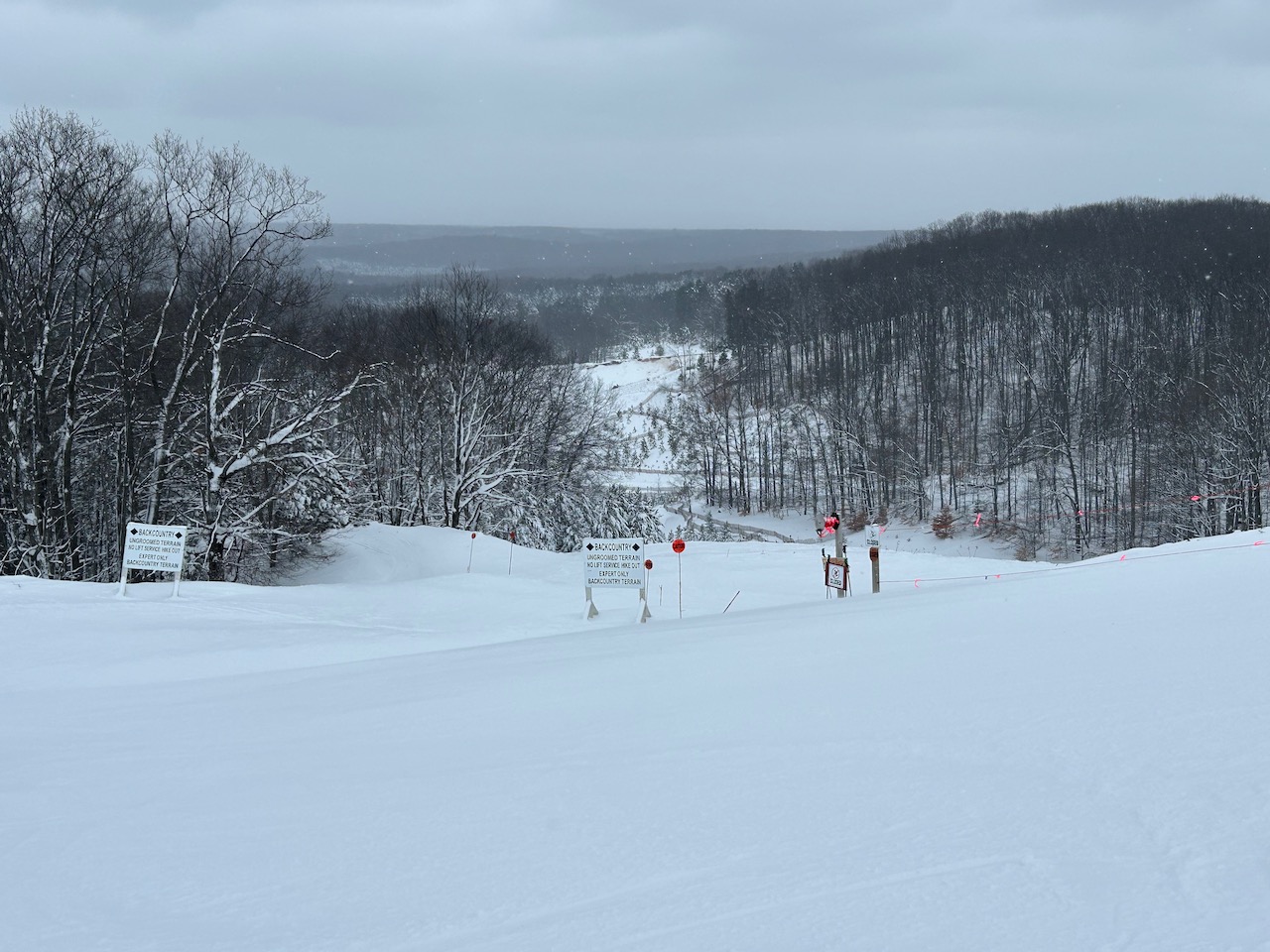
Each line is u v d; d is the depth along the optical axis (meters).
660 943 2.48
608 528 53.16
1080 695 4.51
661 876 2.96
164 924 3.02
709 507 94.69
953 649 6.22
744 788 3.75
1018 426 78.94
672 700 5.71
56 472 29.11
